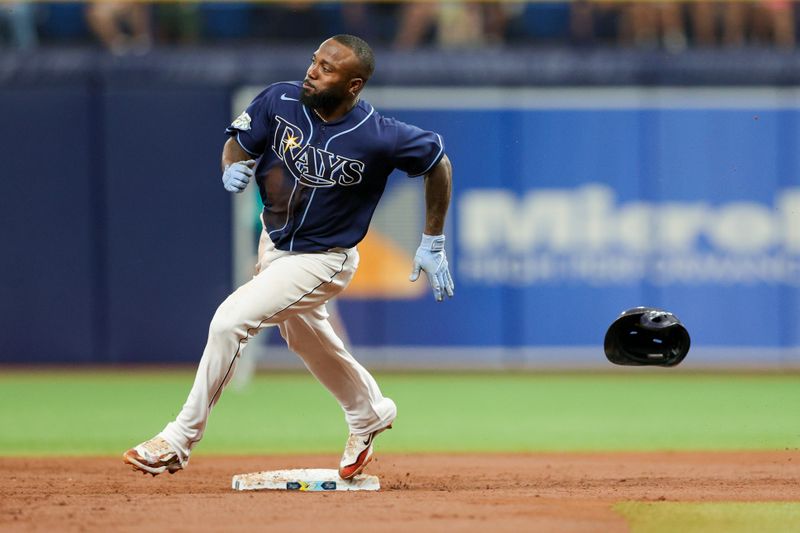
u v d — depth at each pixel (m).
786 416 37.62
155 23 51.00
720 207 49.69
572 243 49.78
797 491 21.52
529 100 49.34
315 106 19.48
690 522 17.56
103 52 48.44
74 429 34.12
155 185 48.47
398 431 34.25
